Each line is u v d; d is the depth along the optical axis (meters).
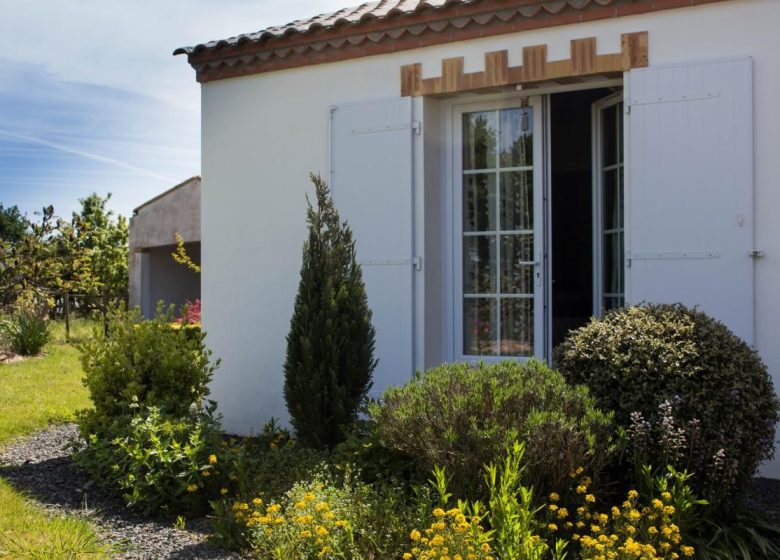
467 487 3.79
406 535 3.74
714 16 4.96
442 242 6.21
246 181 6.73
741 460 3.82
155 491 4.65
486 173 6.12
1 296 12.79
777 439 4.75
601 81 5.54
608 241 6.16
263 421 6.61
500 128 6.07
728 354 3.91
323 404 5.21
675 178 5.04
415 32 5.89
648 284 5.12
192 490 4.58
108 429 5.24
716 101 4.93
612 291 6.10
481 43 5.70
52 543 3.86
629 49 5.18
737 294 4.87
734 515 3.96
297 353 5.38
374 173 6.12
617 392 4.00
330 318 5.24
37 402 7.61
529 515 3.38
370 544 3.70
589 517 3.61
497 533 3.39
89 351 5.83
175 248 19.80
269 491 4.50
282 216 6.56
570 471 3.65
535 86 5.70
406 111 5.99
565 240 8.45
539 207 5.95
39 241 13.11
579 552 3.61
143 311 18.86
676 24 5.07
